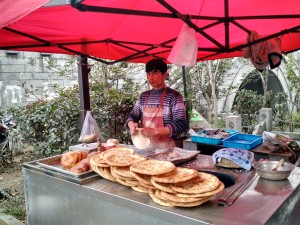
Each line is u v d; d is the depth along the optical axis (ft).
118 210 5.54
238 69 29.25
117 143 8.76
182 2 7.61
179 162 7.29
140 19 8.96
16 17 4.69
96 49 11.71
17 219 12.10
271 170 5.92
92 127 10.07
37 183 7.45
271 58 9.46
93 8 5.33
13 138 19.65
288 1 7.91
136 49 12.14
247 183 5.83
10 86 23.85
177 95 9.70
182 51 6.78
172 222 4.67
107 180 6.38
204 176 5.36
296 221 5.61
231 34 10.94
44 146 15.94
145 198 5.28
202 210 4.69
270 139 11.30
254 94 27.35
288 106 26.86
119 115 16.43
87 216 6.22
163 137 9.28
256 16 7.94
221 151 7.22
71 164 6.97
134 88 21.07
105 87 19.85
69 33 9.48
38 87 23.03
